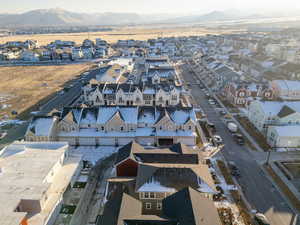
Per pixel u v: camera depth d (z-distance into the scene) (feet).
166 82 325.21
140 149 166.09
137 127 212.02
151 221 105.09
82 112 214.69
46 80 427.33
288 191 152.76
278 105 228.43
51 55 652.89
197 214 103.09
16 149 165.89
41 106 301.84
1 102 317.01
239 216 133.39
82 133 207.41
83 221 130.72
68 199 146.61
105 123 207.00
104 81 335.67
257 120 236.43
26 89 374.22
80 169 172.45
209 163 181.68
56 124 207.21
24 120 262.06
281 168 174.60
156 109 216.74
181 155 155.94
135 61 584.81
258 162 183.52
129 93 276.62
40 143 177.58
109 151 199.62
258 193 151.23
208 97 328.08
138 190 130.11
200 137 219.82
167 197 121.29
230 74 365.40
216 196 147.54
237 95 298.97
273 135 204.33
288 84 322.55
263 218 129.39
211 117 264.31
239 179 163.73
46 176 142.00
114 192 132.36
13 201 120.88
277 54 558.15
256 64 479.41
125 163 154.61
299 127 203.92
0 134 230.07
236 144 209.26
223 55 598.75
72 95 342.85
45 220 122.01
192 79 425.69
